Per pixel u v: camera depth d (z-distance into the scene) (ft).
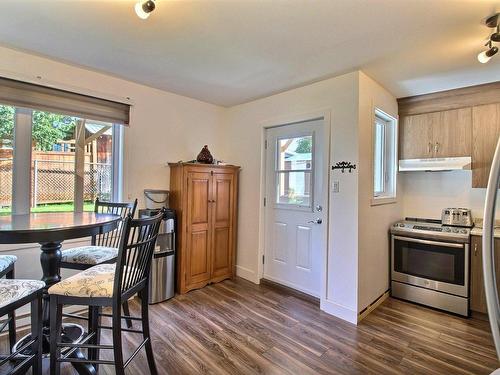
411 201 11.72
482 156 9.35
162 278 9.47
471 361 6.52
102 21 6.06
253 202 11.66
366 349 6.94
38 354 5.27
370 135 8.96
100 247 7.54
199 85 9.96
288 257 10.70
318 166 9.78
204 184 10.77
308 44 6.89
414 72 8.45
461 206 10.62
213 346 6.96
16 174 7.85
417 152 10.62
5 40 6.94
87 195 9.17
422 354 6.77
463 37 6.41
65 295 4.91
